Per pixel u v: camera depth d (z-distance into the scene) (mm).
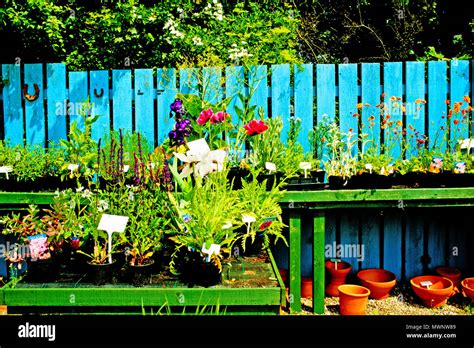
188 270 2732
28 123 4578
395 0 7434
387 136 4543
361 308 3951
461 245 4684
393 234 4668
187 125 3348
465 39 6891
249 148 4621
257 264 3051
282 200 3842
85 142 3912
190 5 5305
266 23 5562
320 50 7707
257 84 4586
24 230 2949
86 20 5188
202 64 4668
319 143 4543
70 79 4562
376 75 4582
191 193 2832
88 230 2783
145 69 4547
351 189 3920
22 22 4723
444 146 4598
